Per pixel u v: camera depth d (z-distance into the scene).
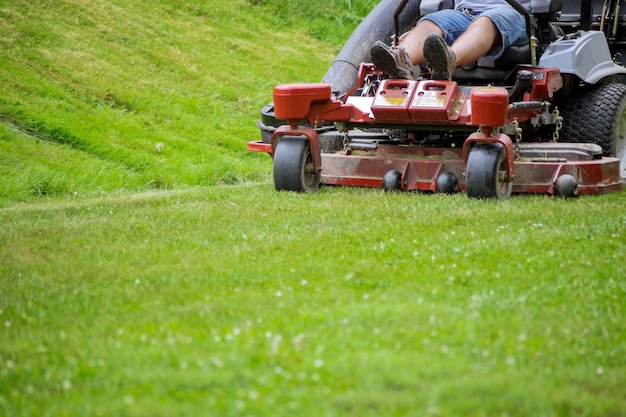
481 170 19.81
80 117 28.97
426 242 15.61
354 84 28.12
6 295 12.67
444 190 21.25
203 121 32.94
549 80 22.80
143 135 29.61
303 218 18.19
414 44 22.59
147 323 11.03
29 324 11.38
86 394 8.91
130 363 9.66
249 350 9.90
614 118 24.47
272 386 8.91
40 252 15.33
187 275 13.51
